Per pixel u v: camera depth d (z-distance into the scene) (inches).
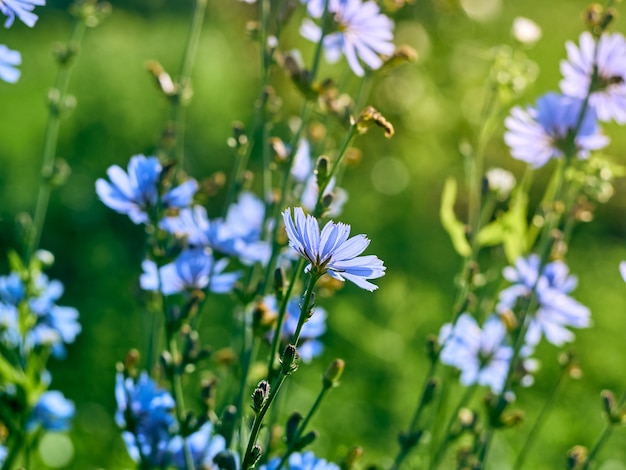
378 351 37.7
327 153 26.4
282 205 23.4
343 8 23.4
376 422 34.9
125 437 22.5
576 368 25.0
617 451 35.9
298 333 18.5
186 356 22.1
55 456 31.0
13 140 53.0
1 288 25.3
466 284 24.9
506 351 25.1
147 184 22.2
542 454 34.7
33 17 20.2
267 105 24.5
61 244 46.8
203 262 23.1
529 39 27.1
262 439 23.4
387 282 45.1
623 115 23.9
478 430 24.9
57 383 35.5
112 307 41.4
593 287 50.2
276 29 24.3
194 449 22.6
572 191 25.4
